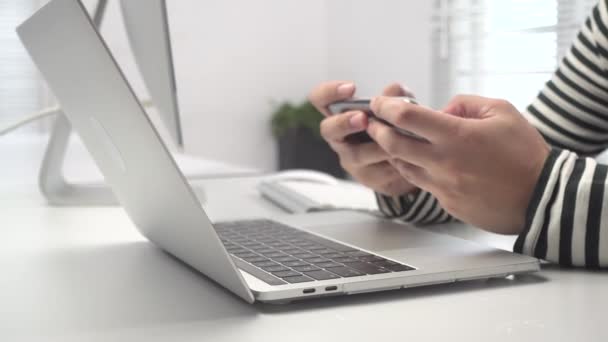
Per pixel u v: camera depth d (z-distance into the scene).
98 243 0.71
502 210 0.57
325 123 0.75
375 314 0.43
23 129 3.01
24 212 0.94
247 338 0.39
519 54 2.28
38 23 0.53
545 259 0.55
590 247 0.53
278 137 3.25
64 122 0.99
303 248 0.58
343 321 0.42
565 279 0.52
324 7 3.51
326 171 3.13
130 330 0.41
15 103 3.08
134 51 0.98
